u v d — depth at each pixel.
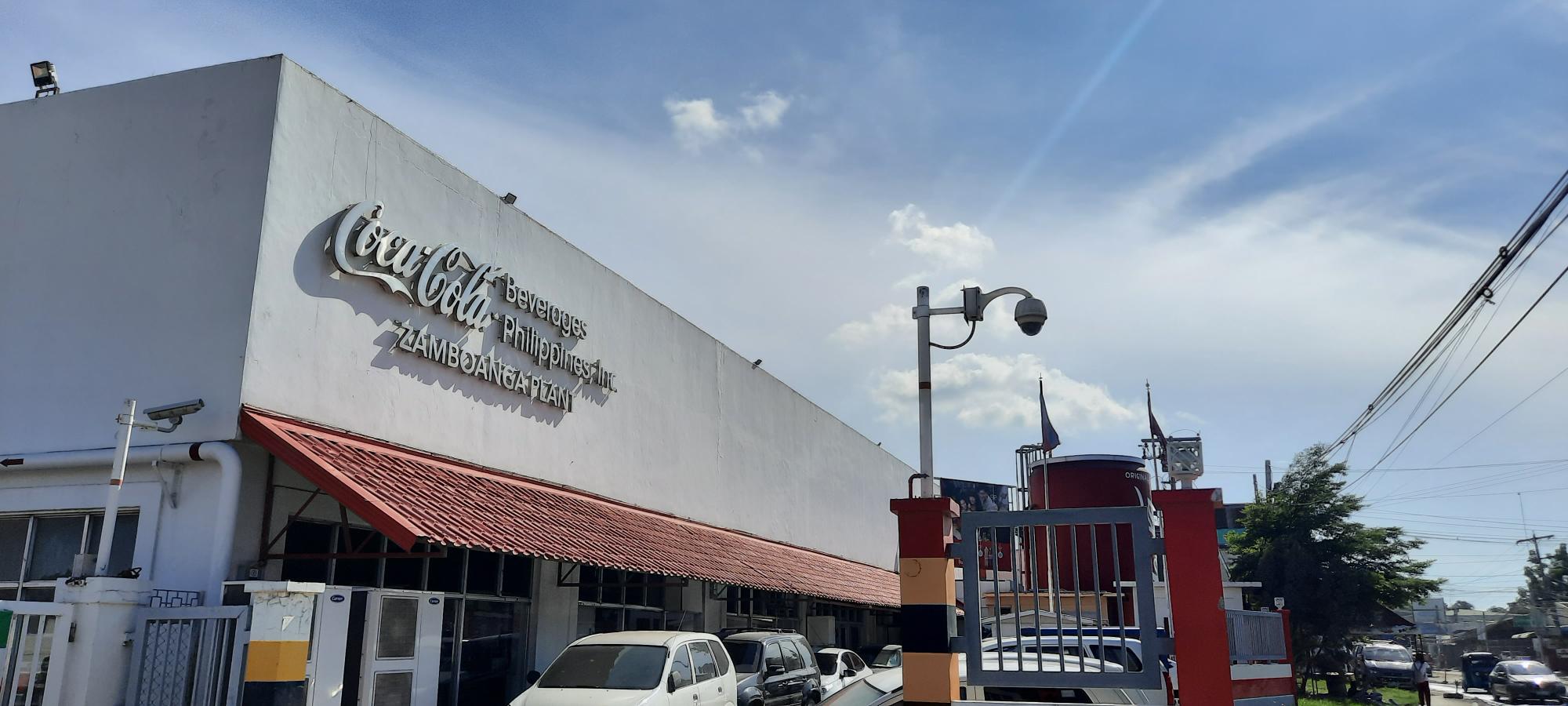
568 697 10.98
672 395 21.50
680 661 12.09
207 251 11.62
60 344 12.11
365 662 10.56
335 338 12.33
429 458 13.57
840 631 29.59
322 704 9.82
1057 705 7.58
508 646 14.88
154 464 11.11
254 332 11.18
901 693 9.29
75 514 11.65
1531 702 33.97
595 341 18.23
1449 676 62.50
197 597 10.49
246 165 11.73
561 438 16.91
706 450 23.09
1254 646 11.41
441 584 13.72
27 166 12.94
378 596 10.84
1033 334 9.91
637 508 19.31
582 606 16.88
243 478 11.06
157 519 11.02
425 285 13.76
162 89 12.44
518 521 12.90
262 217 11.45
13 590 11.66
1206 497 7.39
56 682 9.07
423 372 13.79
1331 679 34.75
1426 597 35.09
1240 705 10.40
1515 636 77.44
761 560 22.28
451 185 14.66
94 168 12.58
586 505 16.53
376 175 13.25
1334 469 37.22
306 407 11.77
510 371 15.48
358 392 12.59
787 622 25.62
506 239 15.80
